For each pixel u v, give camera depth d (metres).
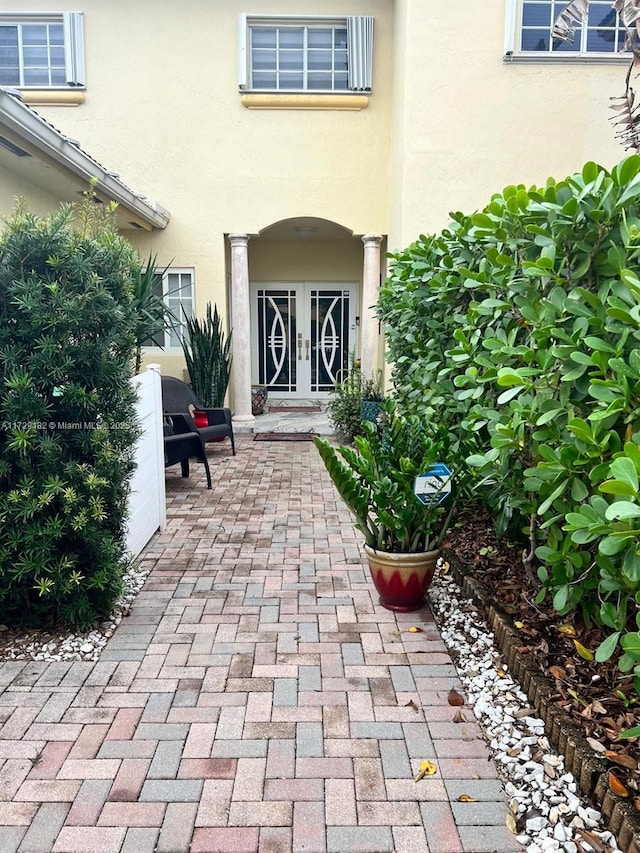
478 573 3.40
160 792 1.92
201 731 2.21
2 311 2.63
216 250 8.15
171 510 5.02
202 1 7.64
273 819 1.82
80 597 2.85
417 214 6.94
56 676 2.56
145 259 8.08
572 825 1.76
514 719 2.24
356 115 7.96
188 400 6.91
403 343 4.88
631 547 1.76
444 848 1.72
